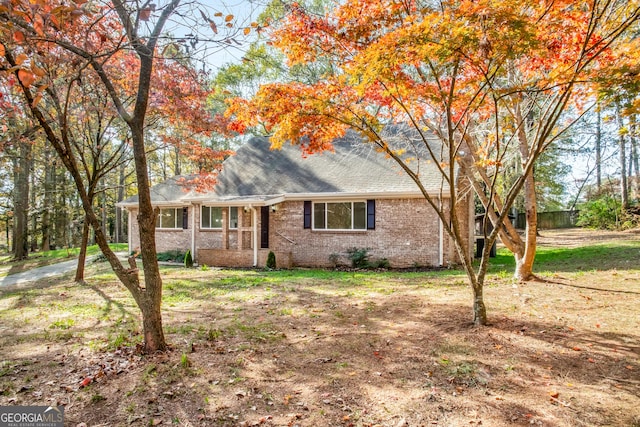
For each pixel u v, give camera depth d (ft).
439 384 12.53
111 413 11.10
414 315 20.75
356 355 15.28
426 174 42.83
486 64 15.84
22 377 13.64
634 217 66.44
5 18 8.62
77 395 12.17
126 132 33.94
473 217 48.14
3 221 110.22
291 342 17.03
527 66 20.45
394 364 14.23
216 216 54.90
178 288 31.65
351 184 45.80
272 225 50.06
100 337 18.24
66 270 51.11
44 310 24.85
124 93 28.63
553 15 16.92
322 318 20.93
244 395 12.10
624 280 27.76
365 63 15.48
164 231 59.52
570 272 32.45
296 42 18.89
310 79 52.90
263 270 43.83
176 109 29.25
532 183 29.40
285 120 19.60
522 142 29.07
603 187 92.63
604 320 18.62
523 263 29.99
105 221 102.06
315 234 47.50
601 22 18.72
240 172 56.95
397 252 43.29
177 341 17.15
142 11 11.14
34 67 8.18
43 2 7.96
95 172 33.71
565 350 15.02
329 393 12.17
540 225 100.42
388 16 17.03
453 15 13.89
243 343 16.92
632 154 85.81
